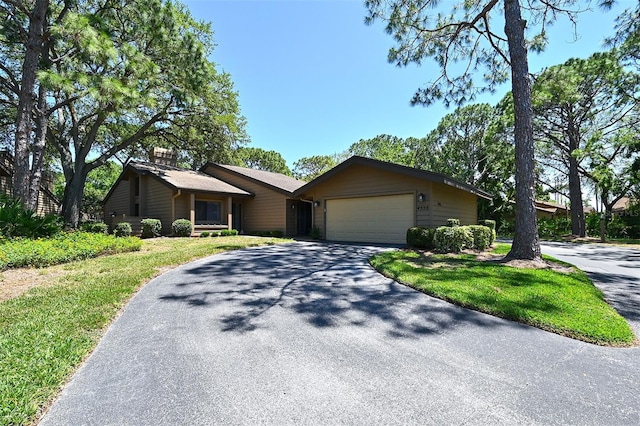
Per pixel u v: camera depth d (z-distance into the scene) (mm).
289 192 14797
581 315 3533
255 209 16609
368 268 6469
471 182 22906
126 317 3633
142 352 2783
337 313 3787
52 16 11320
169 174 15203
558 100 14008
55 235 8375
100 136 20375
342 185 12695
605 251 10641
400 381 2322
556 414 1950
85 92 8938
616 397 2131
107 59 8906
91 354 2738
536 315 3510
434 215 10602
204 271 6156
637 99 13641
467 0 8531
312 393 2168
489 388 2232
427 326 3395
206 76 13156
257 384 2279
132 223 13594
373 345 2932
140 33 12078
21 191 8922
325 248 9914
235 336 3127
